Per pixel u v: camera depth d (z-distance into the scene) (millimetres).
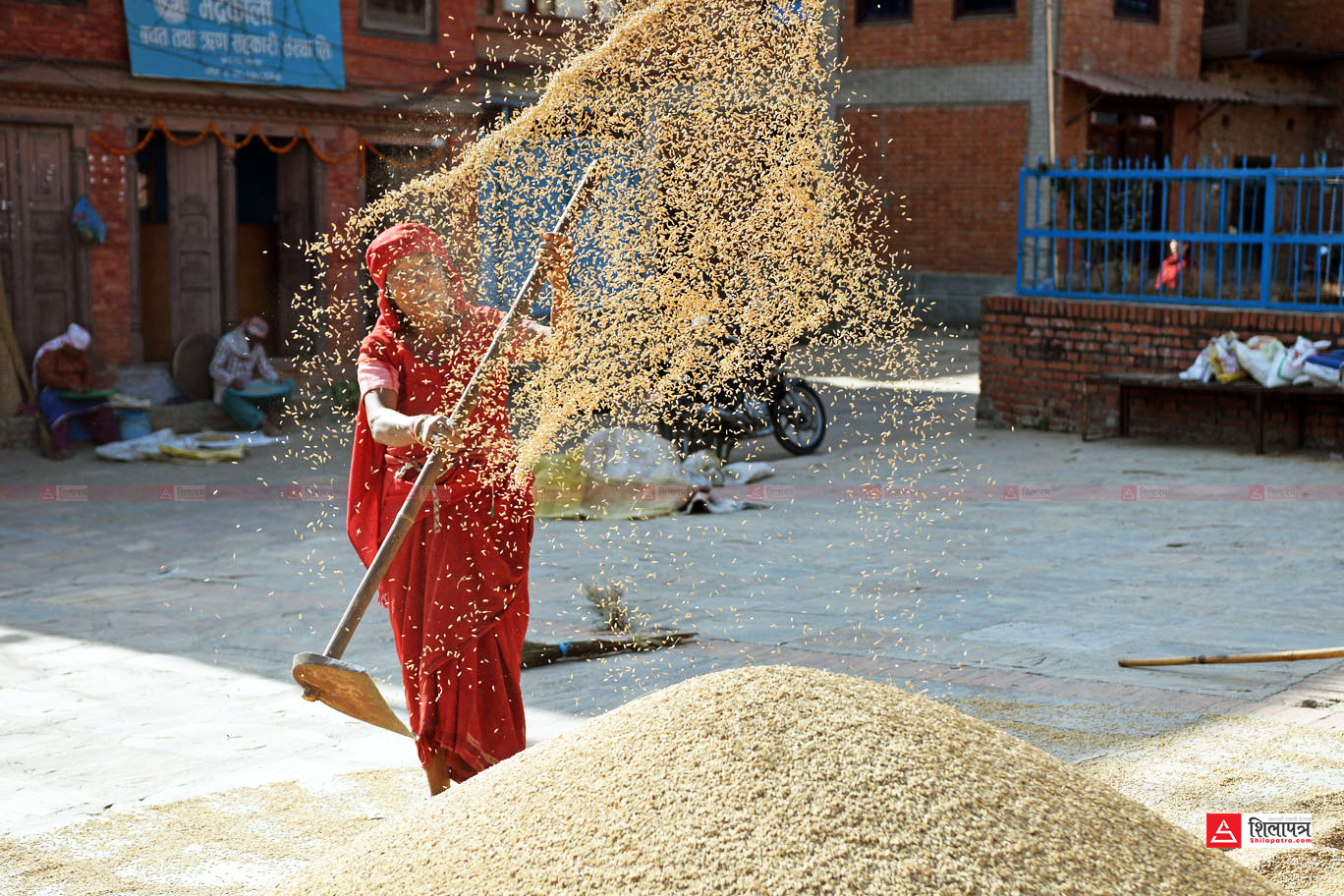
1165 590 7688
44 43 14406
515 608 4039
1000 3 26422
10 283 14484
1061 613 7188
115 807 4457
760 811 2338
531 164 3791
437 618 3926
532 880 2326
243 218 17969
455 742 3914
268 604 7914
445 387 3971
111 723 5566
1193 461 12555
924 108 27453
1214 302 13695
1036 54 26109
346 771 4816
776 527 9906
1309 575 7996
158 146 16688
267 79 15984
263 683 6199
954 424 15336
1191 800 4215
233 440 14453
